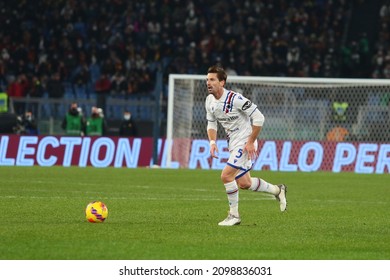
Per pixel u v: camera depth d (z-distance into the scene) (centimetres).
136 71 13888
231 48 14488
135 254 3494
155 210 5362
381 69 14400
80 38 14625
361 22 15812
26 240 3797
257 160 10706
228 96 4509
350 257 3556
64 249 3575
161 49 14638
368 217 5209
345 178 9144
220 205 5797
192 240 3916
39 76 14025
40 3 15312
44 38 14712
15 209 5212
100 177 8550
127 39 14750
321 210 5641
